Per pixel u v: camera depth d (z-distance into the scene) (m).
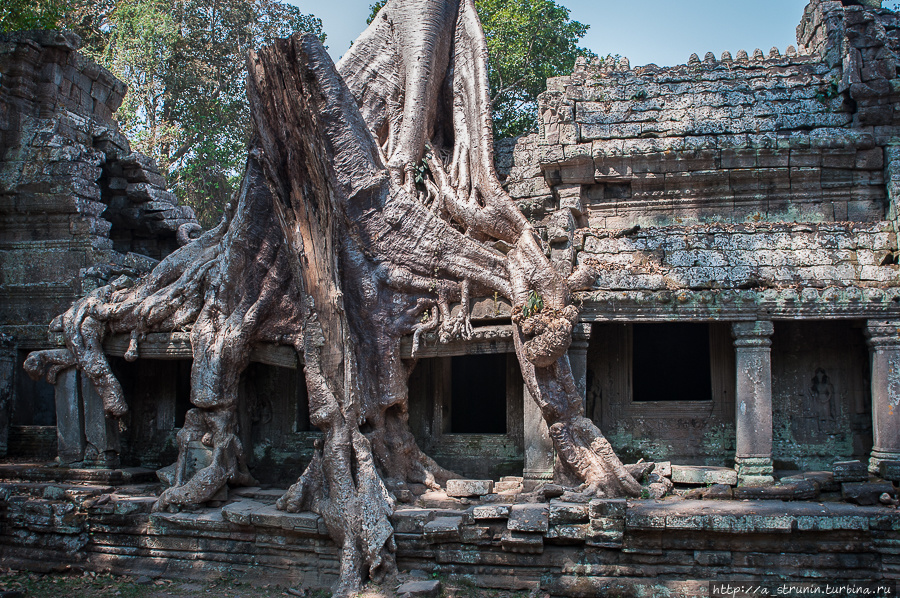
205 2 29.97
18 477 14.16
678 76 14.48
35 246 16.75
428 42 14.12
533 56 23.70
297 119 11.48
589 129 14.25
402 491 11.84
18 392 16.52
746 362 11.95
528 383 11.65
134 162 18.58
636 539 10.41
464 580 10.69
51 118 17.55
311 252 11.80
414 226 12.38
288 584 11.30
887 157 13.15
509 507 10.75
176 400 15.91
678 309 12.02
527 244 11.84
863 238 12.24
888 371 11.68
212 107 29.48
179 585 11.62
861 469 11.60
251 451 14.80
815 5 14.77
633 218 14.37
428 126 14.26
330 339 11.70
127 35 27.80
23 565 12.57
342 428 11.38
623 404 13.68
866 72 13.23
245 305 13.19
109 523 12.46
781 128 13.71
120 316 13.95
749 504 11.01
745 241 12.36
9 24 20.14
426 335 12.28
